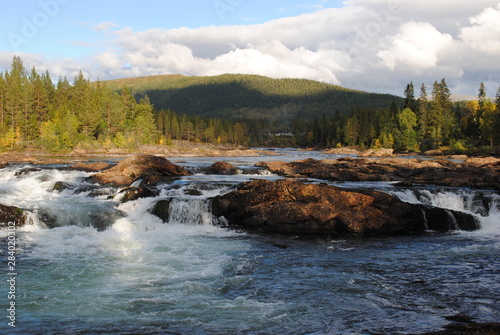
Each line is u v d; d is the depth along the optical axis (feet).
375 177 129.70
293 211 82.12
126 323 39.04
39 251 64.03
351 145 548.72
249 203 87.04
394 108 512.63
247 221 85.40
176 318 40.42
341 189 87.92
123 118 481.46
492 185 111.04
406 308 42.91
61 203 90.84
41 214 79.66
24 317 40.14
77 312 41.65
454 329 35.47
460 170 135.33
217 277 53.57
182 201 88.48
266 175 143.33
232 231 82.64
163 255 63.72
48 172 135.95
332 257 63.98
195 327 38.19
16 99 376.27
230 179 123.95
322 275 54.65
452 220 85.71
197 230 82.74
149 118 502.79
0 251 63.46
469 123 424.87
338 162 168.55
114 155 369.71
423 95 452.35
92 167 147.43
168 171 132.36
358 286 50.24
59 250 64.85
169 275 53.98
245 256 64.18
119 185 109.91
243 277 53.57
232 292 48.06
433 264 60.08
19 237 71.72
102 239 72.59
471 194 97.91
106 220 82.99
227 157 364.58
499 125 346.54
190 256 63.57
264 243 73.05
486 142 401.08
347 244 72.90
